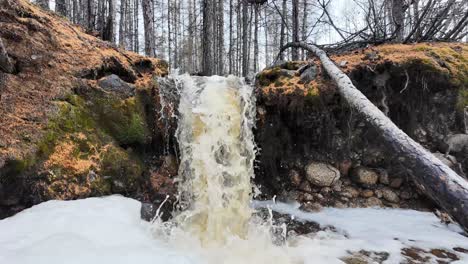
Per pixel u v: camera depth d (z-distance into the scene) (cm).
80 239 200
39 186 261
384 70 396
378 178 409
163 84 398
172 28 2472
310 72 423
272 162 430
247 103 415
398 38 555
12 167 249
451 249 288
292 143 430
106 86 350
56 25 388
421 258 270
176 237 270
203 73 991
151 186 346
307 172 420
